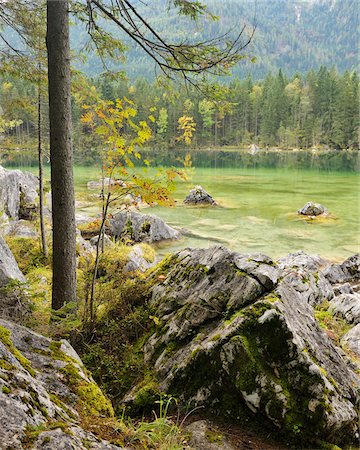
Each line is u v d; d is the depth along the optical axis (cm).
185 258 490
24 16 743
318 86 7962
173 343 384
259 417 307
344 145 7238
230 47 525
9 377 194
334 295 841
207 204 2114
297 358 312
